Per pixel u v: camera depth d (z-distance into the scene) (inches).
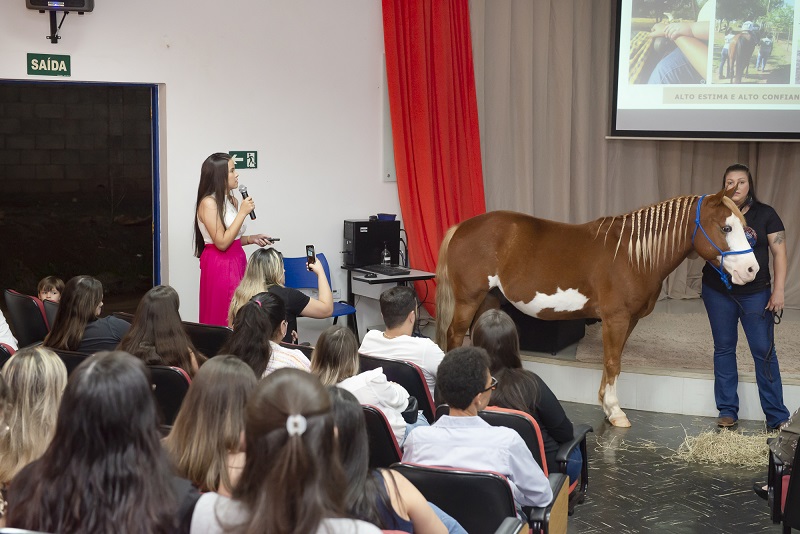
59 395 84.8
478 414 102.6
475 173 263.0
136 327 123.3
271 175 241.0
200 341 149.4
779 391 187.3
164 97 225.3
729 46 254.7
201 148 229.5
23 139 240.1
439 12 250.8
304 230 248.1
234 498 56.4
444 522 80.8
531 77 268.2
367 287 244.2
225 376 77.5
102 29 214.2
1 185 239.9
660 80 258.5
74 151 245.0
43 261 248.1
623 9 257.6
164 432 95.0
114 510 58.1
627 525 142.1
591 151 283.1
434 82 254.4
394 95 250.1
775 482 115.3
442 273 201.3
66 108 242.4
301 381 55.6
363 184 256.7
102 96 244.8
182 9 222.8
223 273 192.2
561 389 211.3
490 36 266.8
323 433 54.6
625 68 260.1
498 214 198.8
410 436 94.1
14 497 60.7
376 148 257.9
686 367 204.7
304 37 241.1
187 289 232.2
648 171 285.0
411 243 257.9
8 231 243.4
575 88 275.7
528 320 215.8
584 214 280.4
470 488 83.9
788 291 277.0
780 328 243.3
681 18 255.4
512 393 110.4
